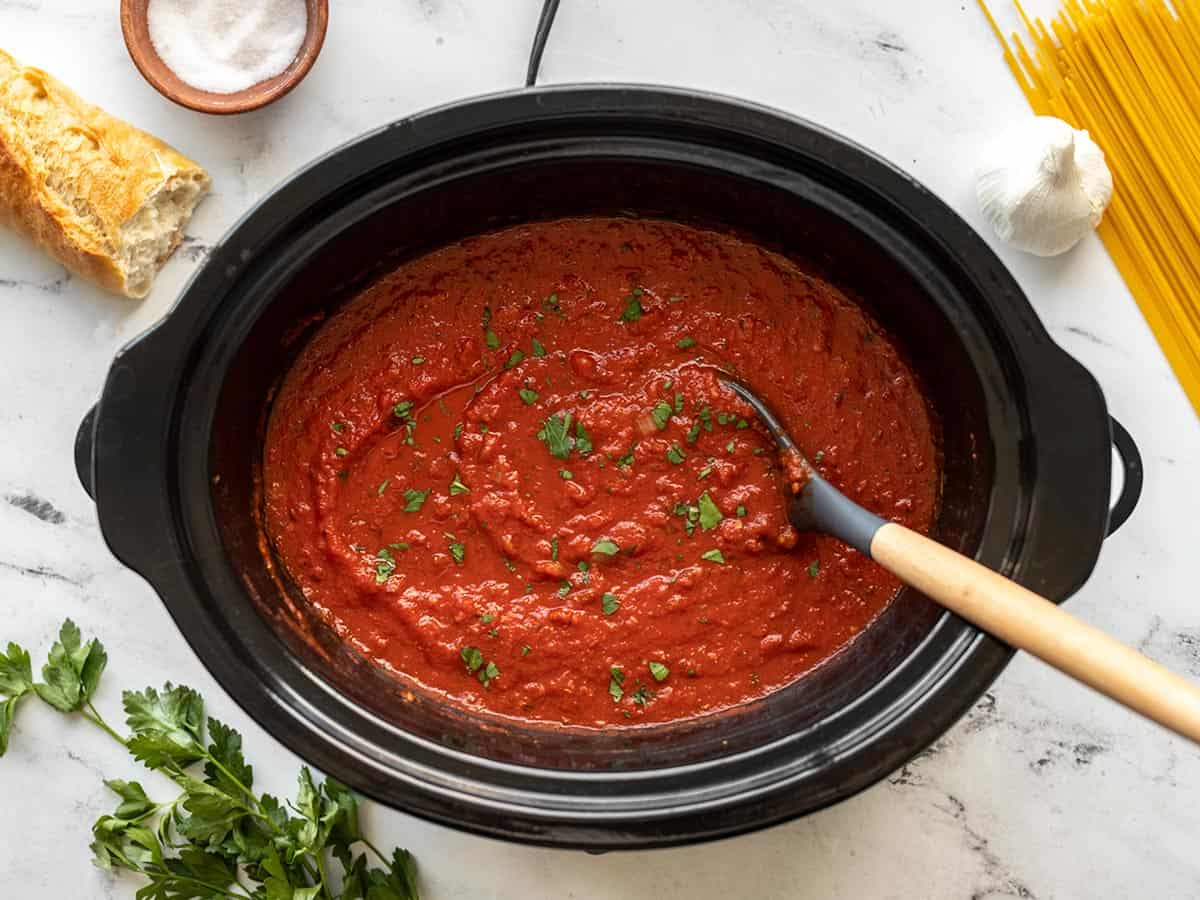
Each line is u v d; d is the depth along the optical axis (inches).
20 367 27.3
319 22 26.1
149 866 26.9
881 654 25.0
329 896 26.9
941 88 27.2
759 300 26.6
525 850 27.1
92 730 27.4
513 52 27.0
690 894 27.1
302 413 26.6
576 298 26.7
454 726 25.3
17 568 27.3
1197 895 26.9
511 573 26.0
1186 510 27.0
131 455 23.1
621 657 25.7
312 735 23.7
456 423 26.5
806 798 23.3
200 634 23.4
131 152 26.3
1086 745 27.0
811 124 23.5
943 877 27.1
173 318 23.2
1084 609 27.1
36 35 27.0
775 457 26.0
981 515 23.9
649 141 24.2
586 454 26.1
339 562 26.1
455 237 26.4
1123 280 27.2
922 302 24.6
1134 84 26.9
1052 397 23.0
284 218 23.4
